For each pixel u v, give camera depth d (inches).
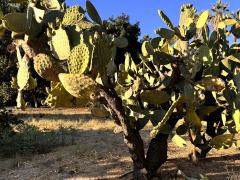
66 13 105.3
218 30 145.6
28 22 104.2
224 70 142.1
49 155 176.9
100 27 108.0
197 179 127.4
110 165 153.3
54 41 102.7
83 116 400.5
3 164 172.2
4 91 515.2
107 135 217.3
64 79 100.3
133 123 129.0
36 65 104.9
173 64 125.4
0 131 209.6
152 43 141.5
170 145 181.6
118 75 142.7
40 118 389.1
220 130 146.9
